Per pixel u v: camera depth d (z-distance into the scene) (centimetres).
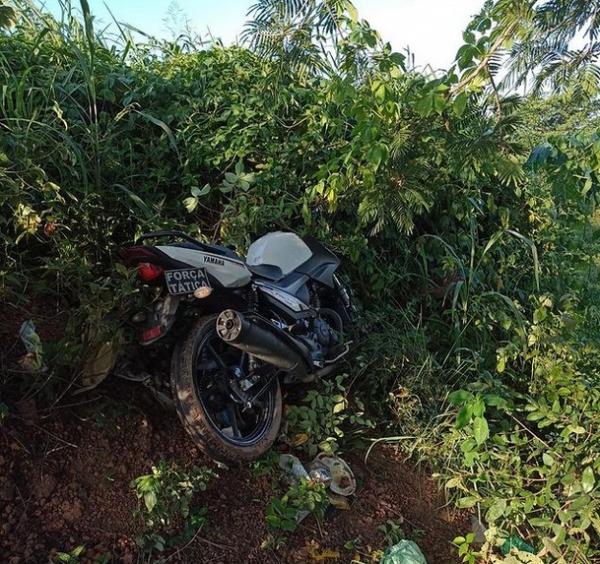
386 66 306
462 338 461
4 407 264
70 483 276
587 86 282
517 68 278
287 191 436
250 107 445
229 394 314
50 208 310
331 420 361
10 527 252
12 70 382
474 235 501
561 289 555
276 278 368
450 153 293
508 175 287
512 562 310
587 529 339
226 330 293
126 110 392
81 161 341
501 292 510
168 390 323
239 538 295
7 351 297
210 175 434
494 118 280
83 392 307
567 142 350
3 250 319
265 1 287
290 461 336
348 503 338
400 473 371
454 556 333
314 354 360
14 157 309
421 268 476
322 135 462
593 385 395
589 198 425
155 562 267
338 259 416
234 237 403
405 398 396
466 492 356
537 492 352
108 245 352
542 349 435
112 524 271
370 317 430
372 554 316
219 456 300
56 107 338
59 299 328
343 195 414
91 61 373
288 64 321
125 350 309
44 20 425
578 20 263
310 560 301
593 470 331
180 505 284
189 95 452
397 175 301
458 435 361
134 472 295
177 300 296
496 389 392
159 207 380
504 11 253
